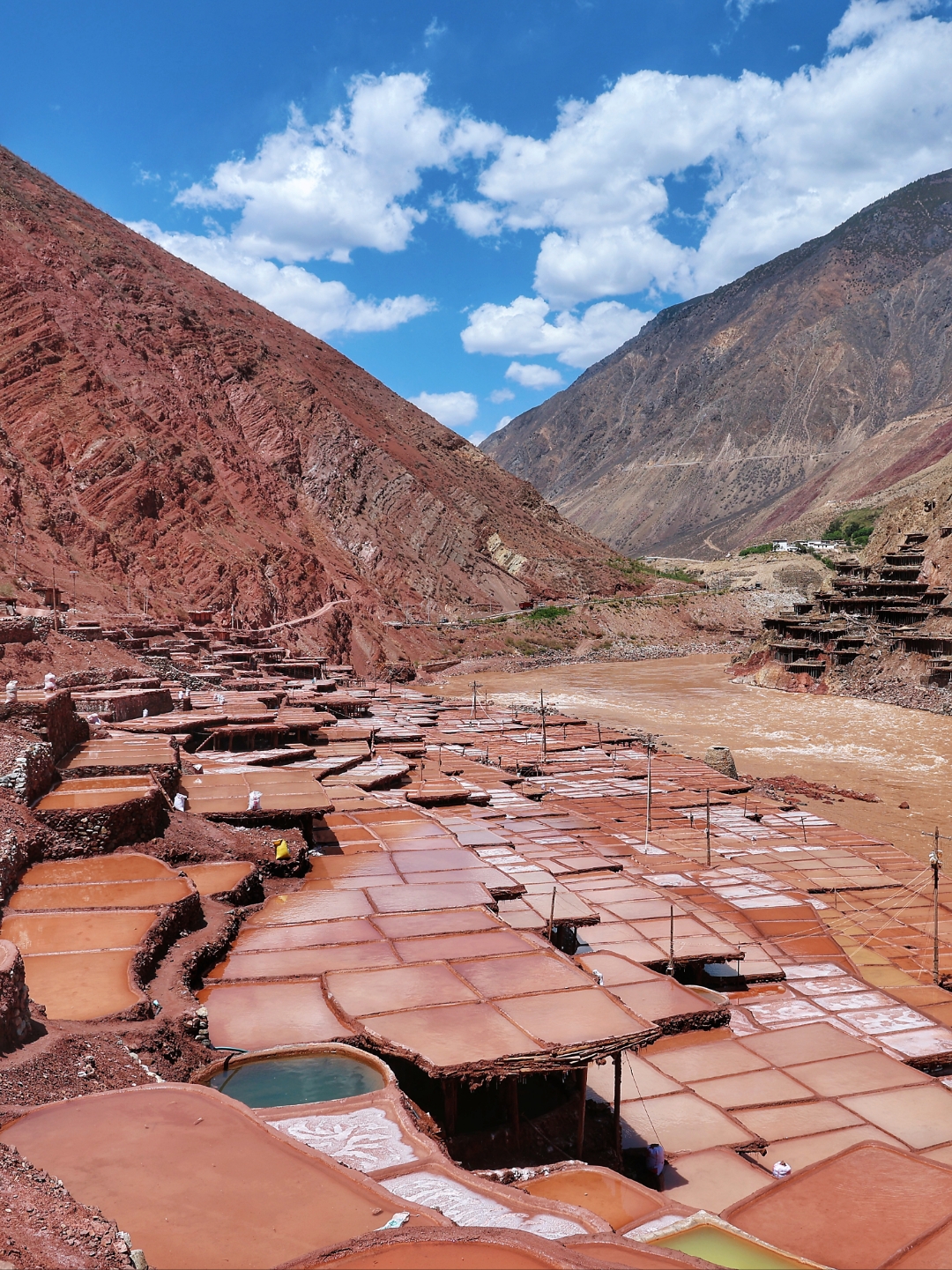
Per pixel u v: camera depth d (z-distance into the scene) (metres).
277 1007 19.00
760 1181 18.53
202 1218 10.89
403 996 19.31
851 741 85.62
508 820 44.53
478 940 22.88
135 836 26.39
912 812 60.38
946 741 85.56
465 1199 12.36
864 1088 22.61
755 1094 22.19
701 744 83.38
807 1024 26.27
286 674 93.25
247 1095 15.96
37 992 17.83
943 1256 15.80
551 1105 20.20
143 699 50.34
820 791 65.00
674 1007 24.73
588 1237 11.29
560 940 28.69
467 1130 18.17
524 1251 10.15
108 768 30.69
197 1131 12.74
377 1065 16.69
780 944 32.72
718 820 50.09
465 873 29.59
